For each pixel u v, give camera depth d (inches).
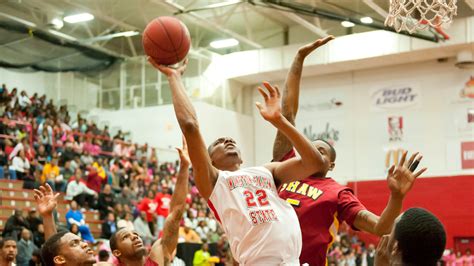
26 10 858.8
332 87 1014.4
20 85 956.0
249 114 1069.8
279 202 142.4
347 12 794.2
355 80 1000.2
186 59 155.7
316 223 174.2
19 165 682.8
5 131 737.6
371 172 971.9
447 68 937.5
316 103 1022.4
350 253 809.5
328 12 787.4
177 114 139.6
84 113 1000.2
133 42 990.4
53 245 175.2
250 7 896.9
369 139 979.3
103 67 972.6
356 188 963.3
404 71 968.3
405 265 98.0
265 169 145.9
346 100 1002.1
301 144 137.1
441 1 297.0
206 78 1005.2
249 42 986.7
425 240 96.3
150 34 152.1
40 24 873.5
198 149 138.6
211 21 905.5
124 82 997.2
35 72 960.9
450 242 893.8
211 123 980.6
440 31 825.5
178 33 152.4
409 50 911.0
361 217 171.0
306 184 181.6
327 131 1008.9
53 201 199.5
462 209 892.0
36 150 745.0
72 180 677.9
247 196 139.6
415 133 949.8
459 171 914.7
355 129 990.4
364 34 941.8
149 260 221.1
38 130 764.0
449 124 928.9
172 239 222.2
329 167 186.5
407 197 925.8
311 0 770.2
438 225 98.0
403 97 964.6
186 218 714.8
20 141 709.9
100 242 566.9
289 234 138.8
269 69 995.3
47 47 881.5
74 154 756.6
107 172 759.7
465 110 919.7
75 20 869.2
